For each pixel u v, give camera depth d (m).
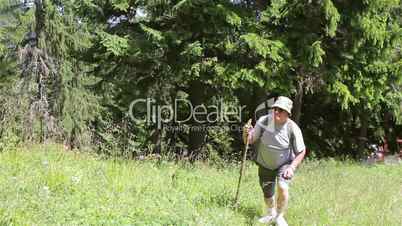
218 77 12.88
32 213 5.28
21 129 10.41
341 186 9.64
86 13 13.86
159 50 13.06
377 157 17.89
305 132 21.73
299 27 13.43
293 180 9.98
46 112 15.87
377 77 14.71
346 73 14.36
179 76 13.19
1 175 6.68
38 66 17.09
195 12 12.51
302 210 7.36
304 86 15.58
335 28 12.91
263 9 14.27
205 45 12.85
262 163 6.66
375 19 13.66
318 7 13.00
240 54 13.09
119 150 10.52
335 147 22.20
